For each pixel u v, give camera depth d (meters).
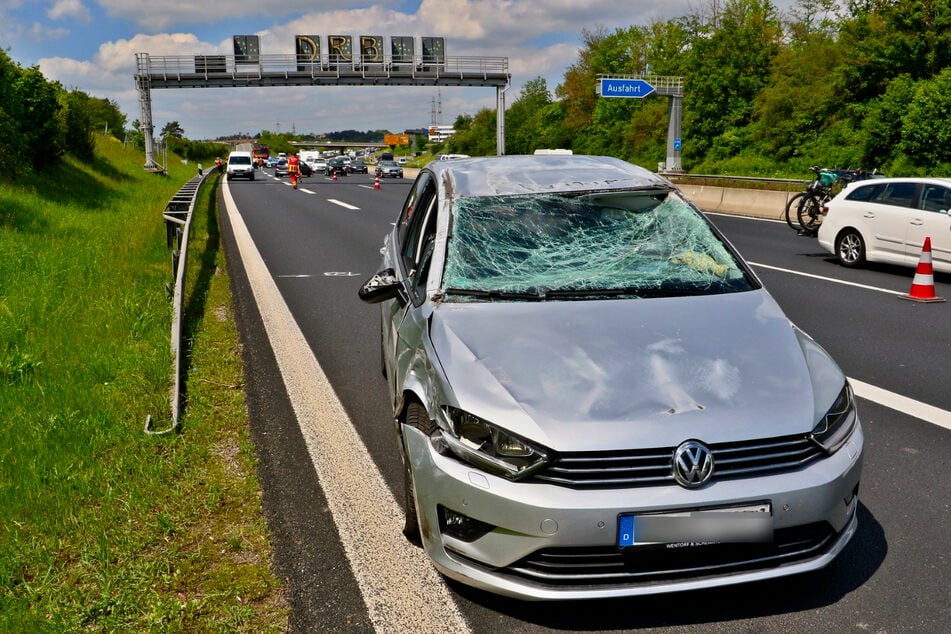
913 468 4.34
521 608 3.07
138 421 5.01
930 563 3.35
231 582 3.24
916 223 10.64
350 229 17.56
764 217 20.70
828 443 2.92
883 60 39.16
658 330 3.29
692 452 2.75
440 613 3.04
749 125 52.47
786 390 2.99
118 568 3.34
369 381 6.02
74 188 22.28
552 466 2.77
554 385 2.97
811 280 10.62
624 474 2.76
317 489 4.13
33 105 21.50
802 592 3.15
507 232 4.02
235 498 4.01
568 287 3.68
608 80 39.25
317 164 73.25
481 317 3.42
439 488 2.95
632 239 4.05
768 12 55.38
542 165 4.76
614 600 3.12
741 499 2.74
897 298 9.27
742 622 2.95
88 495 4.02
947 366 6.33
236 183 45.94
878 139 36.38
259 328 7.79
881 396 5.59
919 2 38.12
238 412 5.27
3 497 3.93
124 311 7.82
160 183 35.47
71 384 5.69
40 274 9.52
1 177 18.64
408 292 4.01
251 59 57.84
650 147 62.78
